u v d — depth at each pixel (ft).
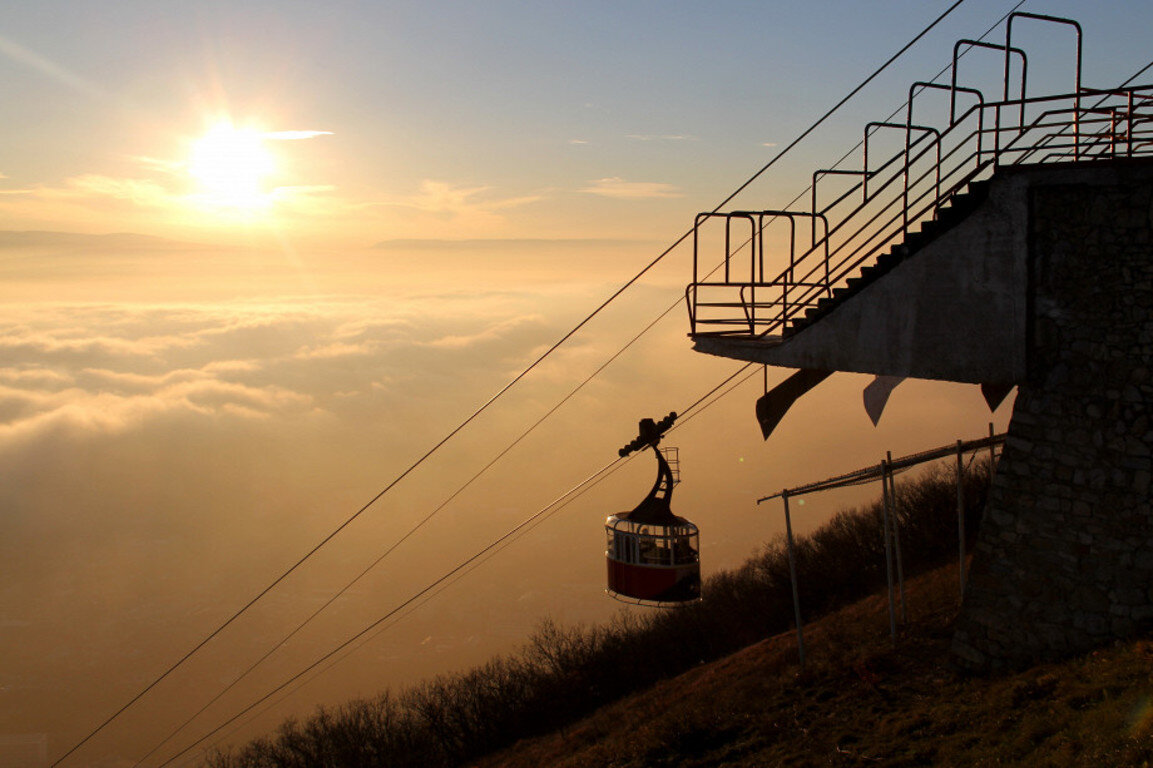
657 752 56.49
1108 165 42.29
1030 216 44.50
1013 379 45.52
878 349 49.80
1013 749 37.70
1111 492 42.75
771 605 121.70
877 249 48.98
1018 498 46.14
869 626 64.34
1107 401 43.01
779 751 48.60
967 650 48.29
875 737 45.16
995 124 45.03
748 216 52.54
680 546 59.88
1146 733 33.12
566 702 121.29
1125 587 42.16
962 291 46.62
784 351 54.90
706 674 86.74
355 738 124.47
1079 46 43.86
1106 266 42.86
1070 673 41.52
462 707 125.80
